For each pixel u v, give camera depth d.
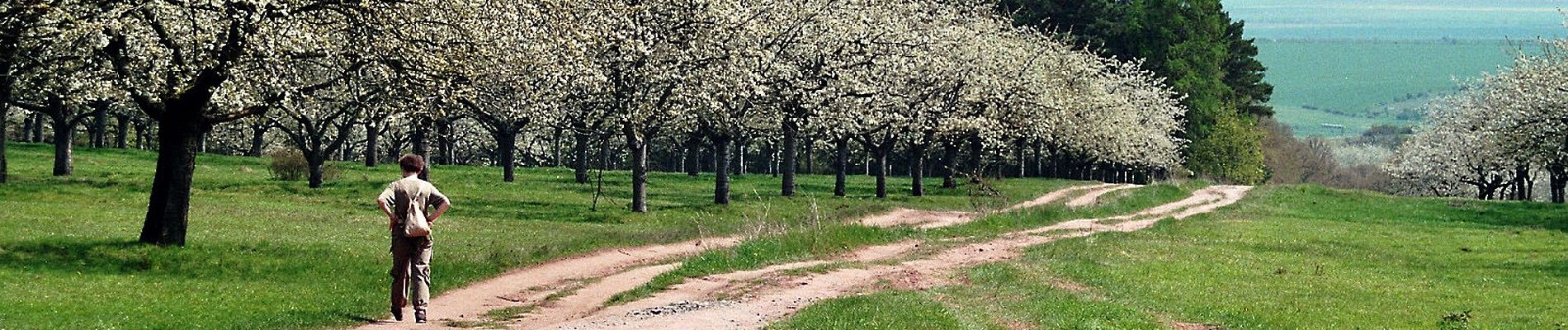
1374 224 51.84
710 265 27.97
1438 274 33.50
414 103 33.84
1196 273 31.28
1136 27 111.50
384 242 34.66
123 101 39.00
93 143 98.88
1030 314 20.27
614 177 72.62
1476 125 82.31
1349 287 29.48
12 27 28.41
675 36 51.28
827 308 18.94
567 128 55.38
